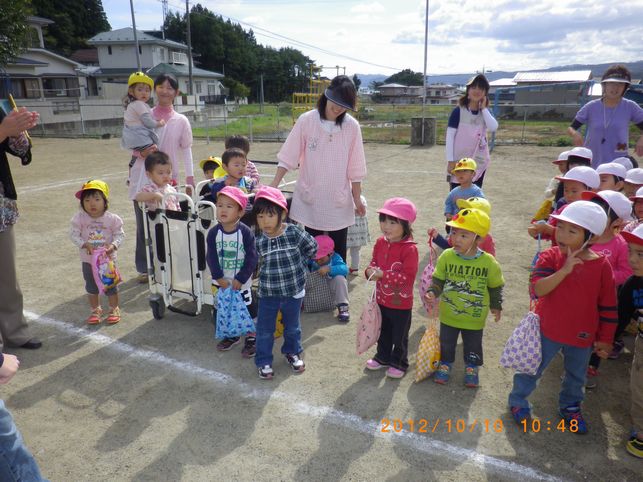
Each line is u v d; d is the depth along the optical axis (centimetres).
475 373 344
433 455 279
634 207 400
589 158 459
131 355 392
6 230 375
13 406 324
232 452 280
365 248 668
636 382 275
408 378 359
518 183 1136
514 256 634
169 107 518
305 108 3102
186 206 496
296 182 452
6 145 359
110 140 2200
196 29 7850
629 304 346
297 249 349
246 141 512
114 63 5134
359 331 351
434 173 1263
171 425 304
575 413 303
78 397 334
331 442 289
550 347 291
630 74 508
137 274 574
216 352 397
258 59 9219
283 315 362
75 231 423
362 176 445
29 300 499
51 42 5688
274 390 343
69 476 262
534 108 3853
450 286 334
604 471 267
